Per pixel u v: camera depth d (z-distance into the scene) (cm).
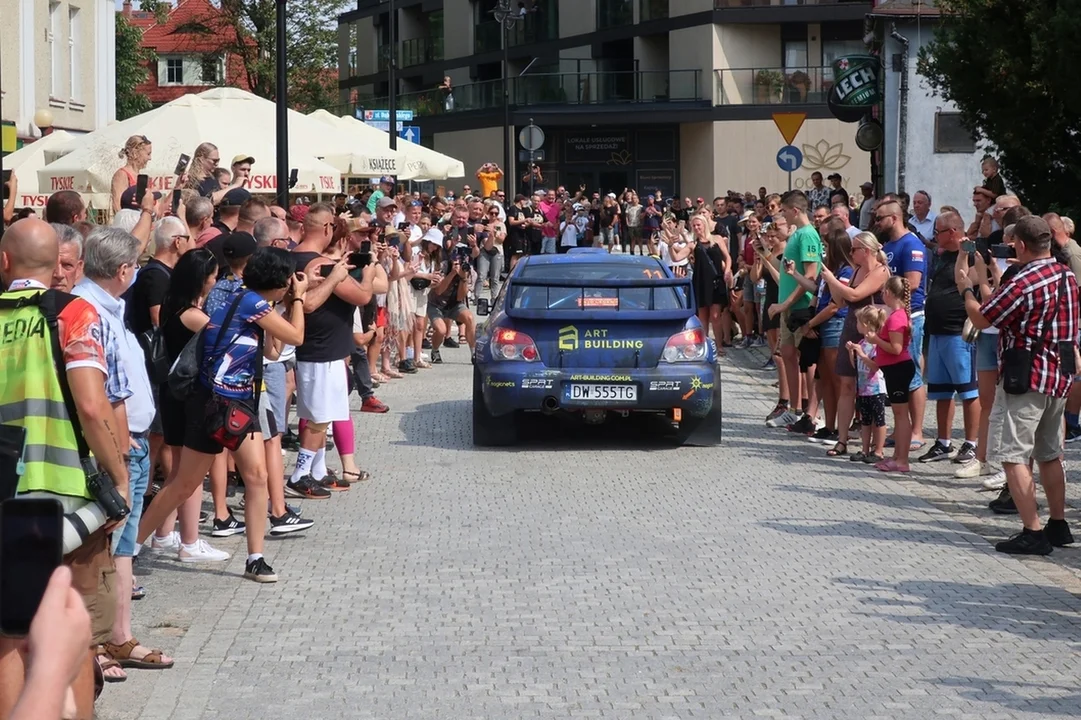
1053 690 725
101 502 632
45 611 242
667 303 1489
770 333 1831
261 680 745
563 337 1457
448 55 7331
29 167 2473
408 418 1730
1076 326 1040
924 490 1287
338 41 8319
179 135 2048
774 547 1054
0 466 620
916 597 912
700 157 5944
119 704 709
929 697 713
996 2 2242
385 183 2877
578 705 701
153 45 10156
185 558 1015
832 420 1552
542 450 1499
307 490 1252
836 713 689
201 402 911
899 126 3228
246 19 8062
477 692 722
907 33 3195
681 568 989
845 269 1486
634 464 1413
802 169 5738
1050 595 920
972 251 1238
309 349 1243
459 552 1040
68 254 733
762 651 793
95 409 628
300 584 950
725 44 5772
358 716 687
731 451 1489
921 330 1491
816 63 5809
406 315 2145
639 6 6116
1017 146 2278
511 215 3659
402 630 838
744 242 2531
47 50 3638
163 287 1006
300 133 2355
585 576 966
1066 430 1495
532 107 6084
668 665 767
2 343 630
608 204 4634
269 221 1183
